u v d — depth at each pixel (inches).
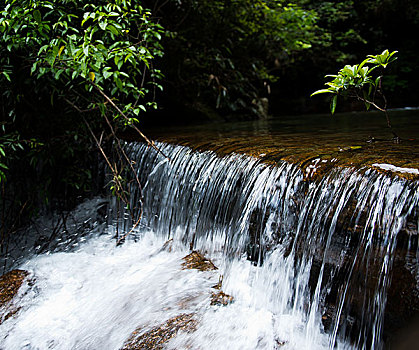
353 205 69.9
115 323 87.0
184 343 74.1
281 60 369.7
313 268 75.4
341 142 111.7
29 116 143.9
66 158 163.5
